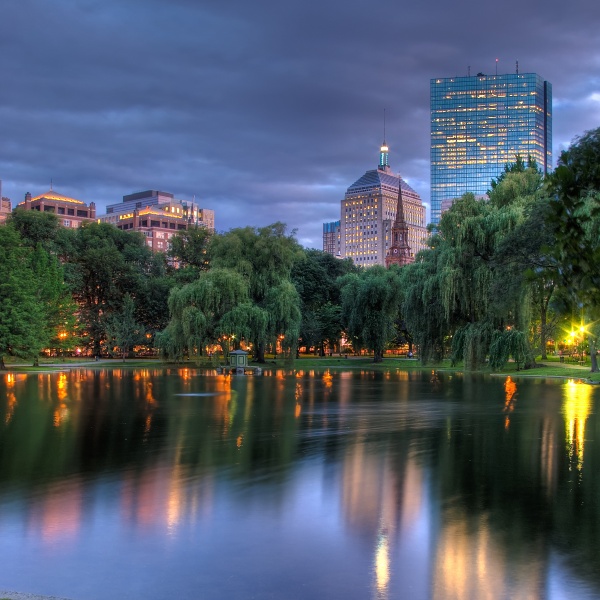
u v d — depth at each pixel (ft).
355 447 68.69
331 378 203.31
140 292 382.83
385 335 310.86
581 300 20.30
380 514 43.52
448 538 38.63
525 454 64.49
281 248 285.64
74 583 31.96
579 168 20.81
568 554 35.94
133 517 42.78
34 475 55.06
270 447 68.64
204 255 397.19
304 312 366.43
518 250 175.83
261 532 39.81
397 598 30.19
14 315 241.55
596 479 53.42
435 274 224.74
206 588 31.37
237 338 259.60
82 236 396.57
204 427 84.38
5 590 30.71
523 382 177.88
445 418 94.07
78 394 138.51
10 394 138.21
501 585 31.71
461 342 213.05
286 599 30.14
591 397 129.80
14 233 252.62
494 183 269.85
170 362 305.94
